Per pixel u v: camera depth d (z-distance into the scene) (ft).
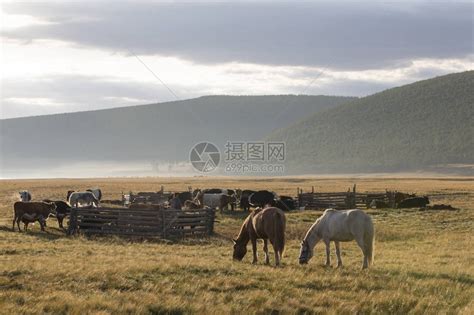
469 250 87.35
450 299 50.01
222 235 105.70
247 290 50.16
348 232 62.85
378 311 46.03
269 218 64.08
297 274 57.00
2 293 46.06
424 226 122.93
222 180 497.87
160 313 43.62
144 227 100.42
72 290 48.55
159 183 399.44
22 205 101.91
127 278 52.85
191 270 57.06
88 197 127.65
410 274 60.29
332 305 46.80
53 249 76.74
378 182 422.41
